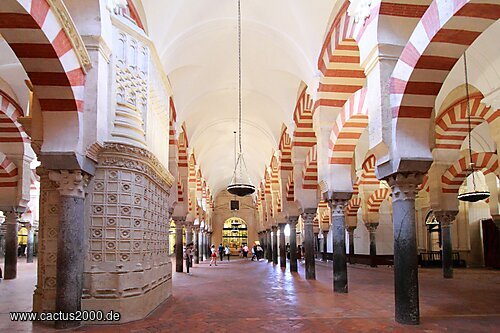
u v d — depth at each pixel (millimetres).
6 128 13617
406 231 6340
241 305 8250
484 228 19062
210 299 9102
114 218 6867
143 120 7863
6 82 12922
